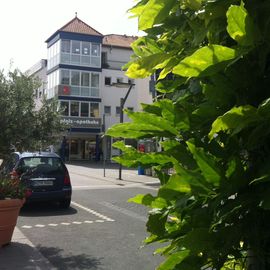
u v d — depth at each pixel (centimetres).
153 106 162
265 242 140
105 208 1323
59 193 1311
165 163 170
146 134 161
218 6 142
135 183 2150
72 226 1029
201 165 133
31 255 738
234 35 128
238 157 142
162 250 166
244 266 153
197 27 151
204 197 139
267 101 122
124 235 929
